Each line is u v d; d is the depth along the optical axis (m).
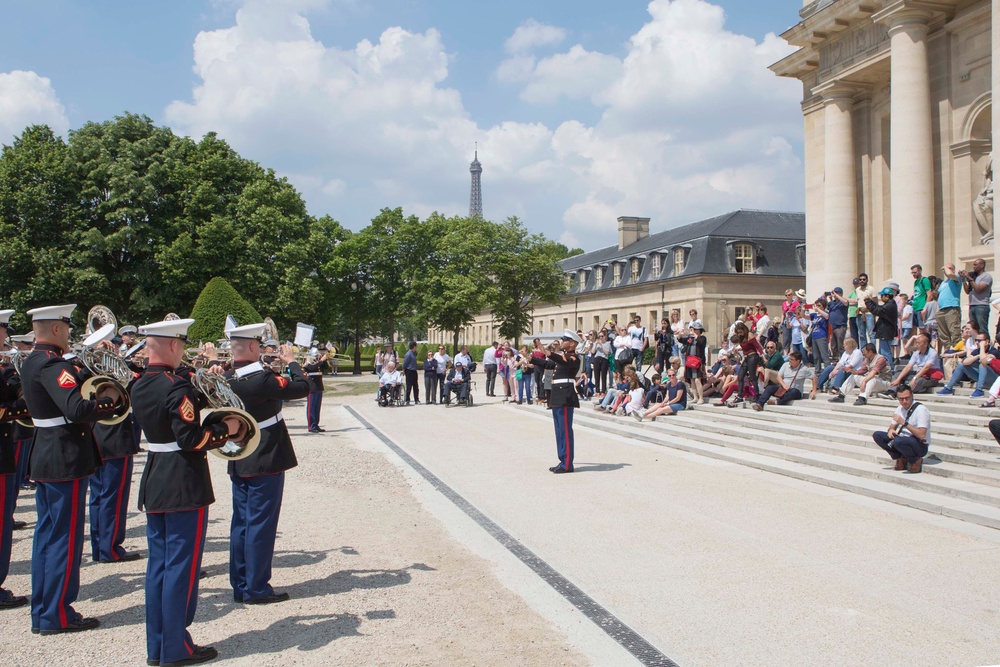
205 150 43.19
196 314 29.28
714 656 4.93
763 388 16.97
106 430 7.35
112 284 38.12
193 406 5.00
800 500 9.63
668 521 8.60
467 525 8.62
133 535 8.58
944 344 15.59
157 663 4.89
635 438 16.52
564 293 64.38
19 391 6.47
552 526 8.48
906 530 8.05
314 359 8.92
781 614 5.64
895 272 20.06
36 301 35.16
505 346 29.94
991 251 18.83
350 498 10.23
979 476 9.50
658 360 22.31
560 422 12.01
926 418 10.20
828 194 23.92
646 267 62.47
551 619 5.63
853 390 15.60
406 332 98.69
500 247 61.16
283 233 42.53
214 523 9.09
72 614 5.56
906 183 19.88
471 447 15.39
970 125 19.59
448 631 5.41
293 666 4.83
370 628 5.49
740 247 55.97
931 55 20.52
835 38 23.53
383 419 21.91
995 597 5.95
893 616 5.57
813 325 17.88
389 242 56.47
